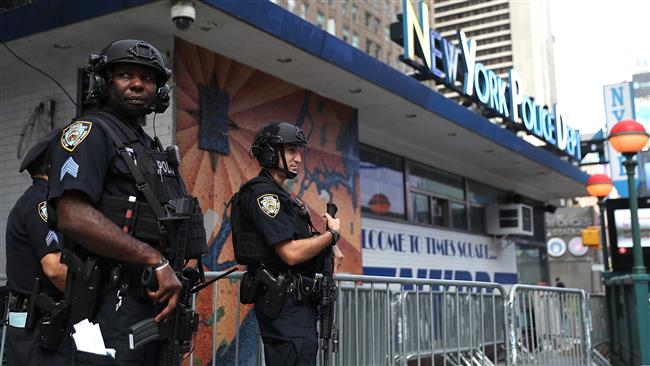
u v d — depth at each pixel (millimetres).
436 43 10445
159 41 7012
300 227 3465
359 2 46812
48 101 7688
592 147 17594
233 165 7625
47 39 7035
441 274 13734
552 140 14727
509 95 12875
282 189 3492
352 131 10031
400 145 12570
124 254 2098
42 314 2424
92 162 2141
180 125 6953
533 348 6883
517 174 16250
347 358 4797
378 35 49312
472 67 11203
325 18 41375
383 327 5223
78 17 6504
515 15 126875
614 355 10789
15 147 7863
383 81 8891
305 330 3354
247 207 3402
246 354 5281
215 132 7418
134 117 2434
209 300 6457
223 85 7625
